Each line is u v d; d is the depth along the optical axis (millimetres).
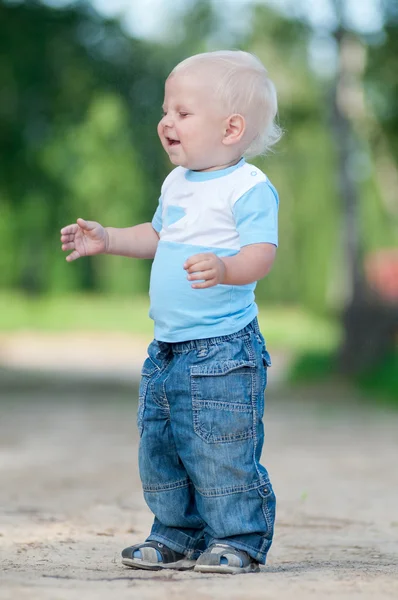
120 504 12711
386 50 40125
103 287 101750
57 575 7379
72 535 9930
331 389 38219
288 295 93000
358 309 40812
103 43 40031
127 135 43031
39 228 65000
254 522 7812
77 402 33844
